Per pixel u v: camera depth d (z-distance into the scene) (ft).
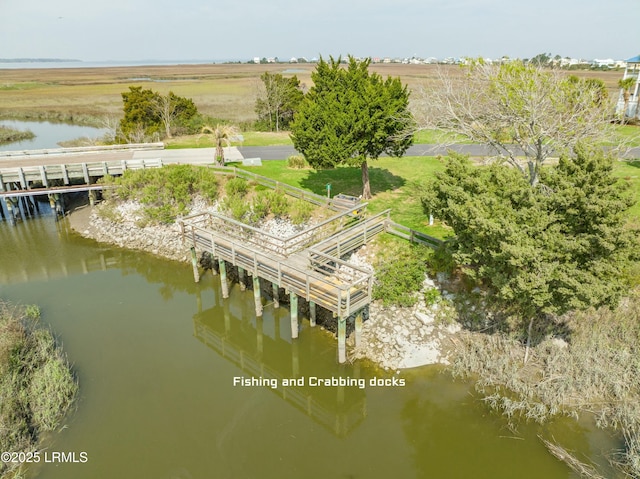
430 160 101.04
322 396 47.39
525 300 39.65
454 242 48.57
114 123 152.66
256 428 43.27
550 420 40.68
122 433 41.68
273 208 73.61
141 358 53.01
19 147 153.17
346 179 88.63
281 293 63.82
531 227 38.70
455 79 67.05
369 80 70.49
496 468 37.45
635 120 120.47
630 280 46.88
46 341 51.55
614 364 44.29
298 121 72.18
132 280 70.95
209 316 62.64
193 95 261.24
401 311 53.21
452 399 44.27
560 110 53.21
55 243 81.35
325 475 37.78
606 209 35.17
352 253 61.11
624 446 37.55
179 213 81.15
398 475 37.60
